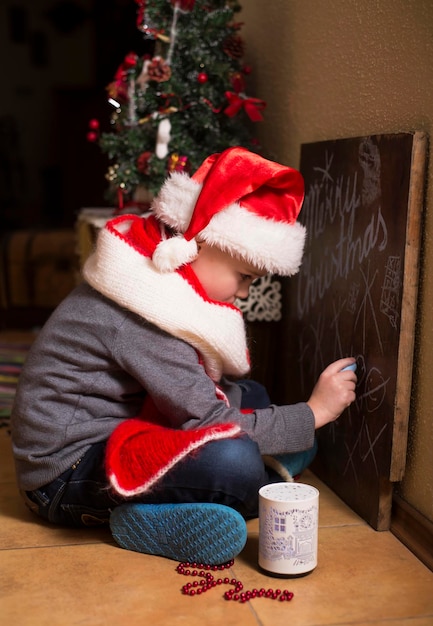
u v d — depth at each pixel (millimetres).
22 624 1157
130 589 1259
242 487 1339
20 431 1461
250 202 1381
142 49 4406
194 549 1324
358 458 1552
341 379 1480
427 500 1391
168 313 1340
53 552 1391
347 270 1597
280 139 2094
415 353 1424
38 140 4430
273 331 2061
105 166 4414
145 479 1303
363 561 1360
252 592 1231
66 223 4441
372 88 1558
